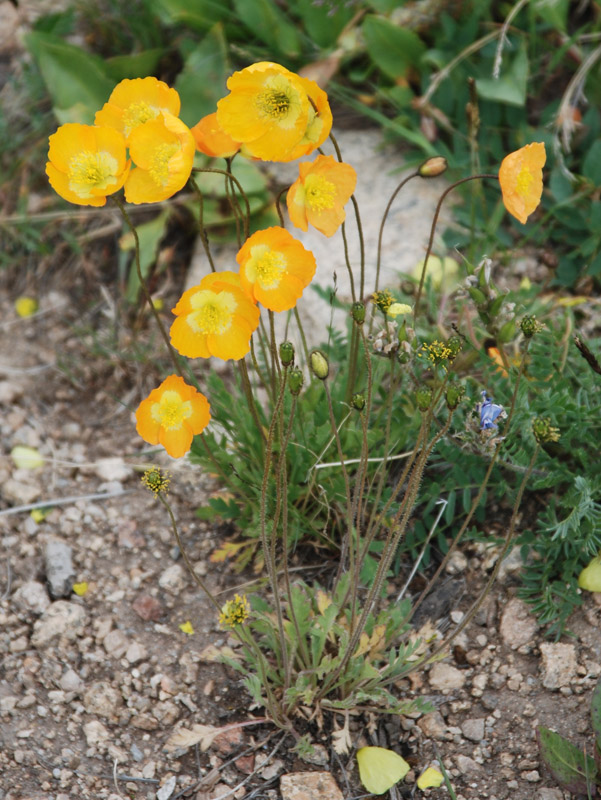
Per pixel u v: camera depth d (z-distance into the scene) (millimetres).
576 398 2900
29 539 3170
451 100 3812
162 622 2900
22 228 4078
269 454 2139
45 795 2451
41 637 2836
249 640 2473
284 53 3967
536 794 2383
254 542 2990
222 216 3771
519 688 2594
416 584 2891
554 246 3650
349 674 2504
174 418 2205
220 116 2061
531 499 2918
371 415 3033
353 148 3965
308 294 3547
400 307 2404
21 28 4656
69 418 3613
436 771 2479
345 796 2467
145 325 3840
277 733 2604
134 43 4375
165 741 2613
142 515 3209
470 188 3732
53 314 3959
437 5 3777
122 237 3887
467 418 2555
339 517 2938
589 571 2662
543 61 3914
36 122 4250
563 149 3688
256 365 2729
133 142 2039
